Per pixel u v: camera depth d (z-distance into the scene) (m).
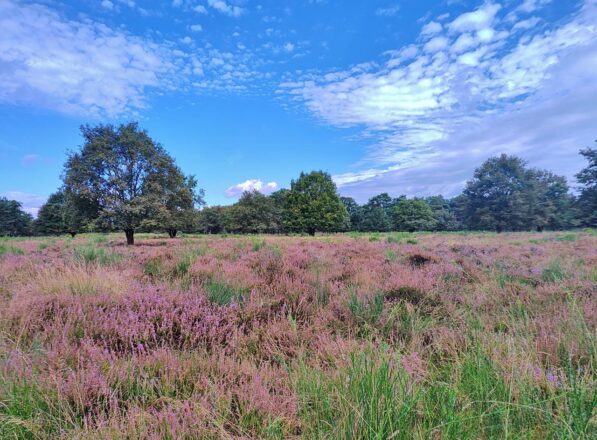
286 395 2.30
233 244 15.02
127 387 2.35
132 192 25.25
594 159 49.16
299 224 52.91
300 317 4.18
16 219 80.00
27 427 1.85
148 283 5.29
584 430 1.70
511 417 1.90
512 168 60.78
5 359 2.50
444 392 2.08
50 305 3.81
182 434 1.81
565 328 3.21
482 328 3.49
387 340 3.43
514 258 9.91
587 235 23.80
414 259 9.08
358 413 1.75
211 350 3.14
